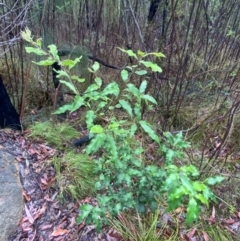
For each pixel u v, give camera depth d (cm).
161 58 315
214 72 340
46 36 313
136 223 215
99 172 197
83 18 393
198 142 296
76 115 345
